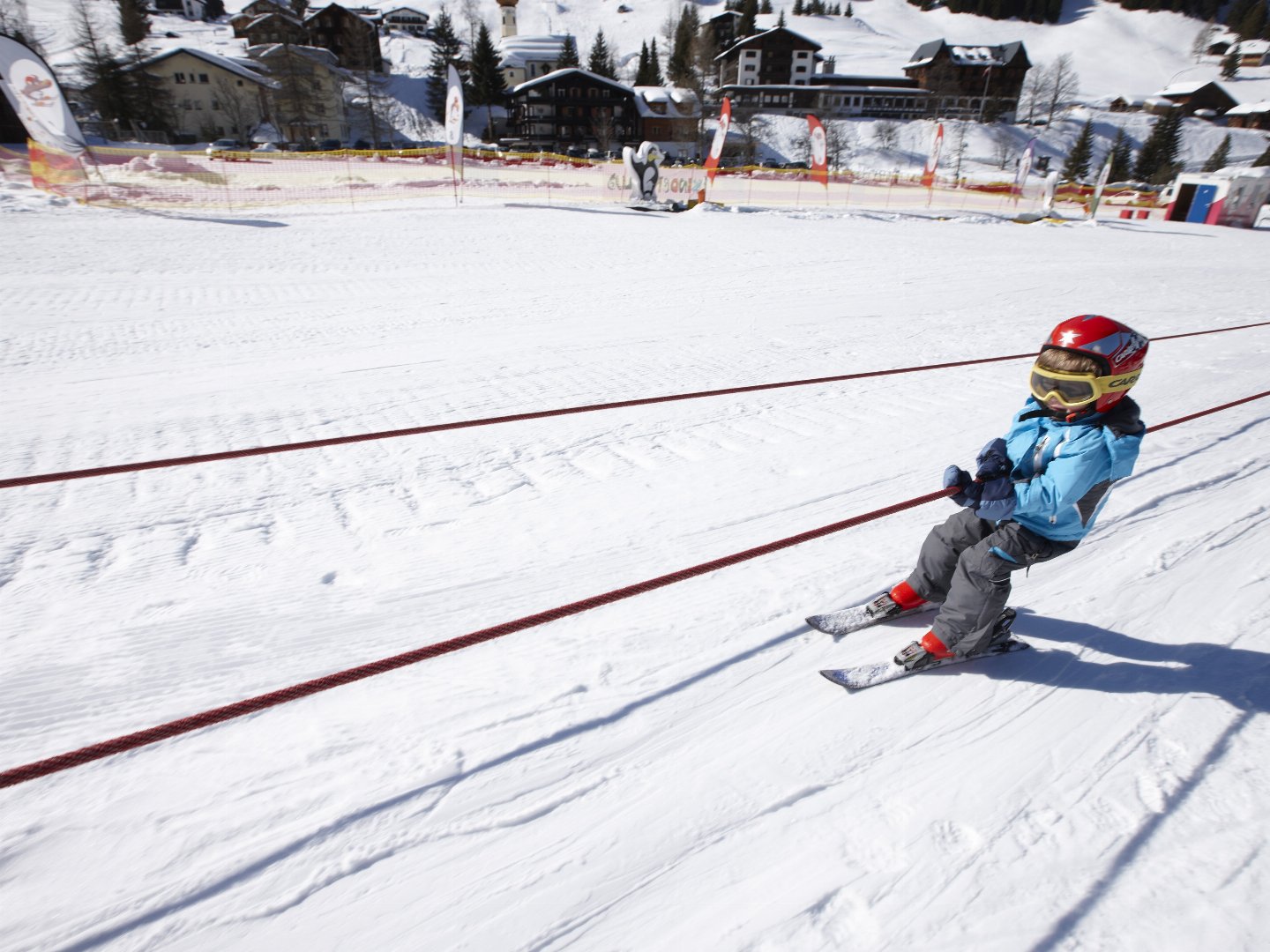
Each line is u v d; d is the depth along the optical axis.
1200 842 2.08
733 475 4.66
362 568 3.51
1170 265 16.31
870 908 1.87
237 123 51.34
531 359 7.27
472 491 4.35
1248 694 2.74
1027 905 1.88
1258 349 8.34
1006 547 2.50
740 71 83.19
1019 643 3.00
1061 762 2.40
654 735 2.49
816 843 2.07
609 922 1.84
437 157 33.41
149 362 6.76
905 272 13.57
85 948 1.75
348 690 2.66
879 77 84.38
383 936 1.80
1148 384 6.82
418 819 2.13
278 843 2.04
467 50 86.62
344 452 4.88
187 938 1.79
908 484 4.59
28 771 2.21
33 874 1.93
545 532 3.89
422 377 6.57
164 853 2.00
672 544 3.80
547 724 2.52
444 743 2.42
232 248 12.83
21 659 2.79
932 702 2.69
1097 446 2.28
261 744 2.40
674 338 8.28
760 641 3.02
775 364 7.29
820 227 20.89
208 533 3.79
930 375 7.03
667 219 20.91
